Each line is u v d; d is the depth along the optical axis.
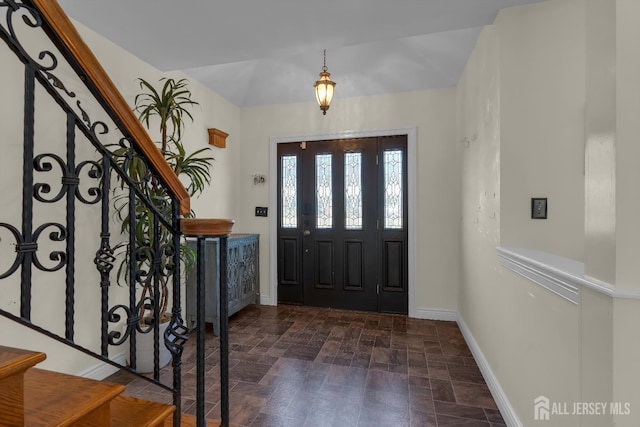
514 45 1.82
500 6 1.81
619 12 0.90
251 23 1.99
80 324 2.02
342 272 3.73
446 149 3.35
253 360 2.46
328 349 2.66
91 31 2.09
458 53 2.77
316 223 3.80
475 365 2.39
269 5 1.80
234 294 3.30
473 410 1.85
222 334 1.23
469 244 2.73
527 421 1.53
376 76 3.32
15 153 1.69
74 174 0.89
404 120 3.47
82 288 2.03
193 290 2.96
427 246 3.42
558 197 1.76
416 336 2.94
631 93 0.88
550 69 1.77
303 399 1.96
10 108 1.67
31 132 0.79
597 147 0.98
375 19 1.94
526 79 1.80
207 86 3.38
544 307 1.36
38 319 1.79
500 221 1.85
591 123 1.02
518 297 1.63
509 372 1.75
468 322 2.79
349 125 3.65
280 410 1.85
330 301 3.77
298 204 3.85
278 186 3.90
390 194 3.58
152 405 1.10
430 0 1.76
